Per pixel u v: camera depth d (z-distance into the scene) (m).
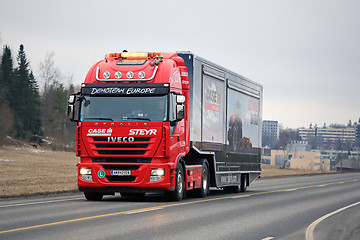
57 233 12.08
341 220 16.98
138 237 11.80
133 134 20.47
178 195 21.56
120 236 11.88
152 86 20.78
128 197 24.47
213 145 25.48
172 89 21.23
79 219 14.76
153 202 21.02
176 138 21.28
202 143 24.06
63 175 44.44
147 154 20.44
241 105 30.09
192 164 23.95
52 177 40.56
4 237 11.41
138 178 20.45
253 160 32.44
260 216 17.19
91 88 21.02
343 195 29.88
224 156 27.14
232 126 28.42
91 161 20.78
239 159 29.69
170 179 20.81
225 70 27.42
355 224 16.02
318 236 13.26
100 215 15.84
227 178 27.69
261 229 14.02
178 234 12.48
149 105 20.62
